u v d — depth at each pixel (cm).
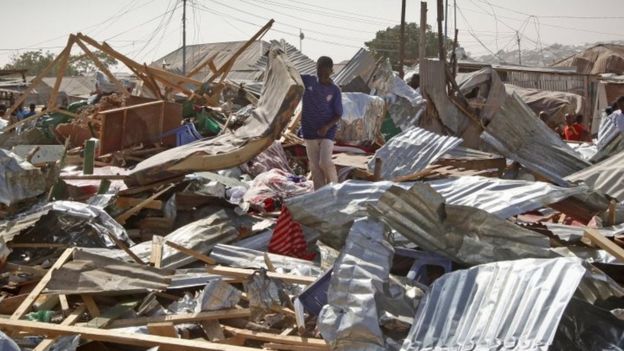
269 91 972
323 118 887
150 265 645
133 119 1202
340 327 465
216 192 855
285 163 1133
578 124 1673
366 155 1210
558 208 730
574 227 698
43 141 1462
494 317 434
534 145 1119
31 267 651
